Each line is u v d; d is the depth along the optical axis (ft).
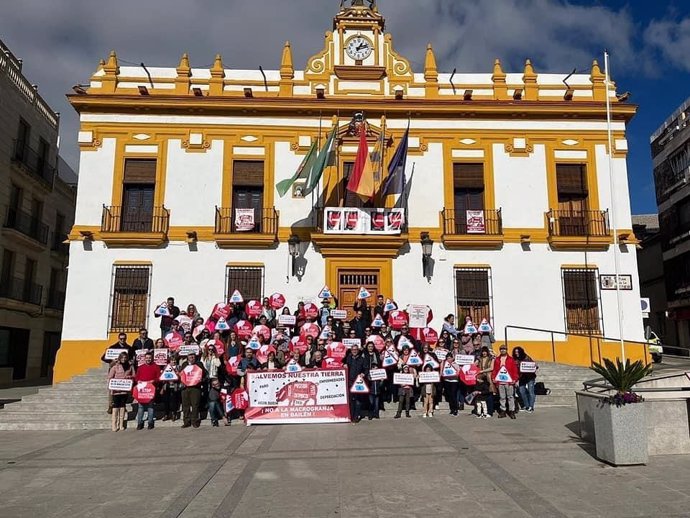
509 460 25.44
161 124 57.11
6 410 40.81
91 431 36.76
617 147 58.44
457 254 56.13
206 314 54.03
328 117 58.23
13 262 79.87
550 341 54.49
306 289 55.06
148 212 56.18
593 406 26.61
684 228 92.94
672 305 97.30
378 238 55.11
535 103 57.82
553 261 56.13
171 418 39.32
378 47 60.23
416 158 57.88
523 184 57.52
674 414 26.53
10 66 77.56
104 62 59.36
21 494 22.24
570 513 18.67
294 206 56.59
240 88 59.11
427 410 38.45
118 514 19.65
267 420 37.22
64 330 52.90
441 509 19.31
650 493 20.56
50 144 90.89
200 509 19.93
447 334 46.29
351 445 29.48
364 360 38.29
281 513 19.27
